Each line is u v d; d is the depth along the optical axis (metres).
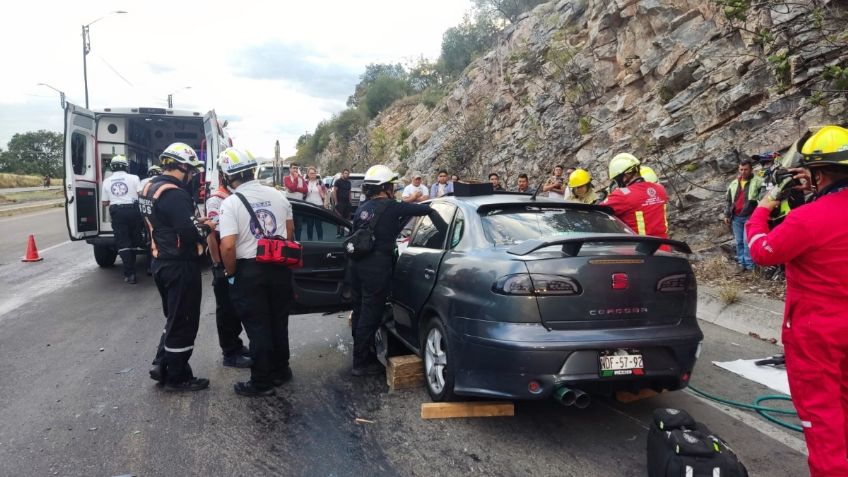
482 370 3.54
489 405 3.96
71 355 5.48
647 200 5.04
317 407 4.23
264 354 4.38
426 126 29.16
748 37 9.41
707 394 4.39
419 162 25.30
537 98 16.19
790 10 8.48
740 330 6.09
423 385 4.61
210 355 5.51
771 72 8.57
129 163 10.82
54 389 4.59
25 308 7.48
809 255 2.65
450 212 4.54
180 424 3.94
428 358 4.23
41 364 5.21
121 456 3.48
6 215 25.70
